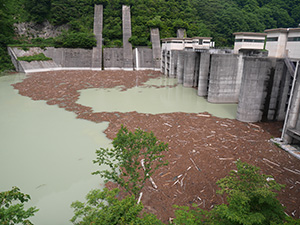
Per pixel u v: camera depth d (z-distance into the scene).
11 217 6.93
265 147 22.03
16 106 35.06
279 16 114.50
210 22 103.81
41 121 29.31
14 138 24.47
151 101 38.78
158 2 97.81
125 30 83.12
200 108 35.09
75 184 17.06
